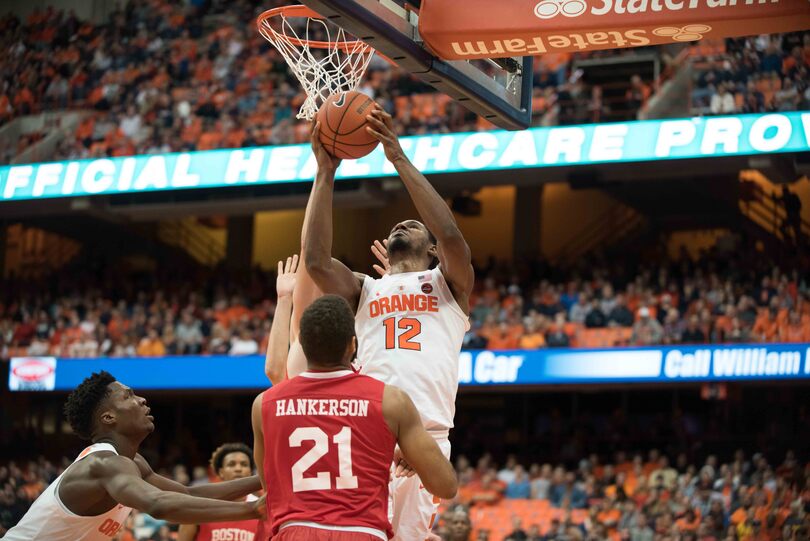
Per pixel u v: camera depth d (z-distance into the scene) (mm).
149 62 21922
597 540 15359
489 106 5297
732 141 16234
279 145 18344
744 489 15445
